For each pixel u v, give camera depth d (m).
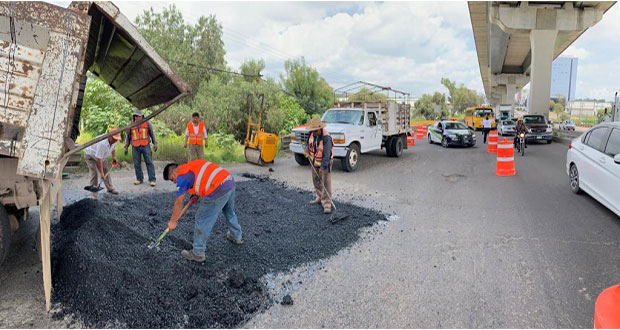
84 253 3.66
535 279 3.91
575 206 6.82
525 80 59.12
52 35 3.06
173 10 19.64
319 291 3.66
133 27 3.34
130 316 3.11
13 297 3.36
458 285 3.78
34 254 4.21
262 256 4.39
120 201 6.33
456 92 84.81
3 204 3.70
